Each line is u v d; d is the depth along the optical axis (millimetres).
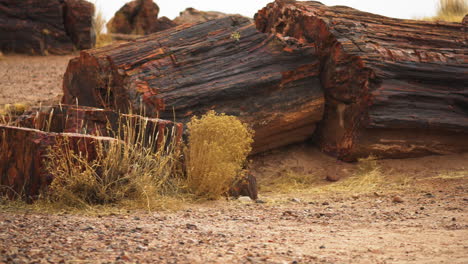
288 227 4422
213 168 6129
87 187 5207
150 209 5207
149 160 5797
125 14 26828
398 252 3287
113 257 2980
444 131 8734
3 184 5336
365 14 9648
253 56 8781
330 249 3396
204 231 4031
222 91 8203
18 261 2744
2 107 11820
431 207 5547
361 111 8500
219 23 9188
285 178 8305
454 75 8812
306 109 8859
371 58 8492
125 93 8422
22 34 20172
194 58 8562
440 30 9586
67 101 10188
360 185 7602
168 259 2979
